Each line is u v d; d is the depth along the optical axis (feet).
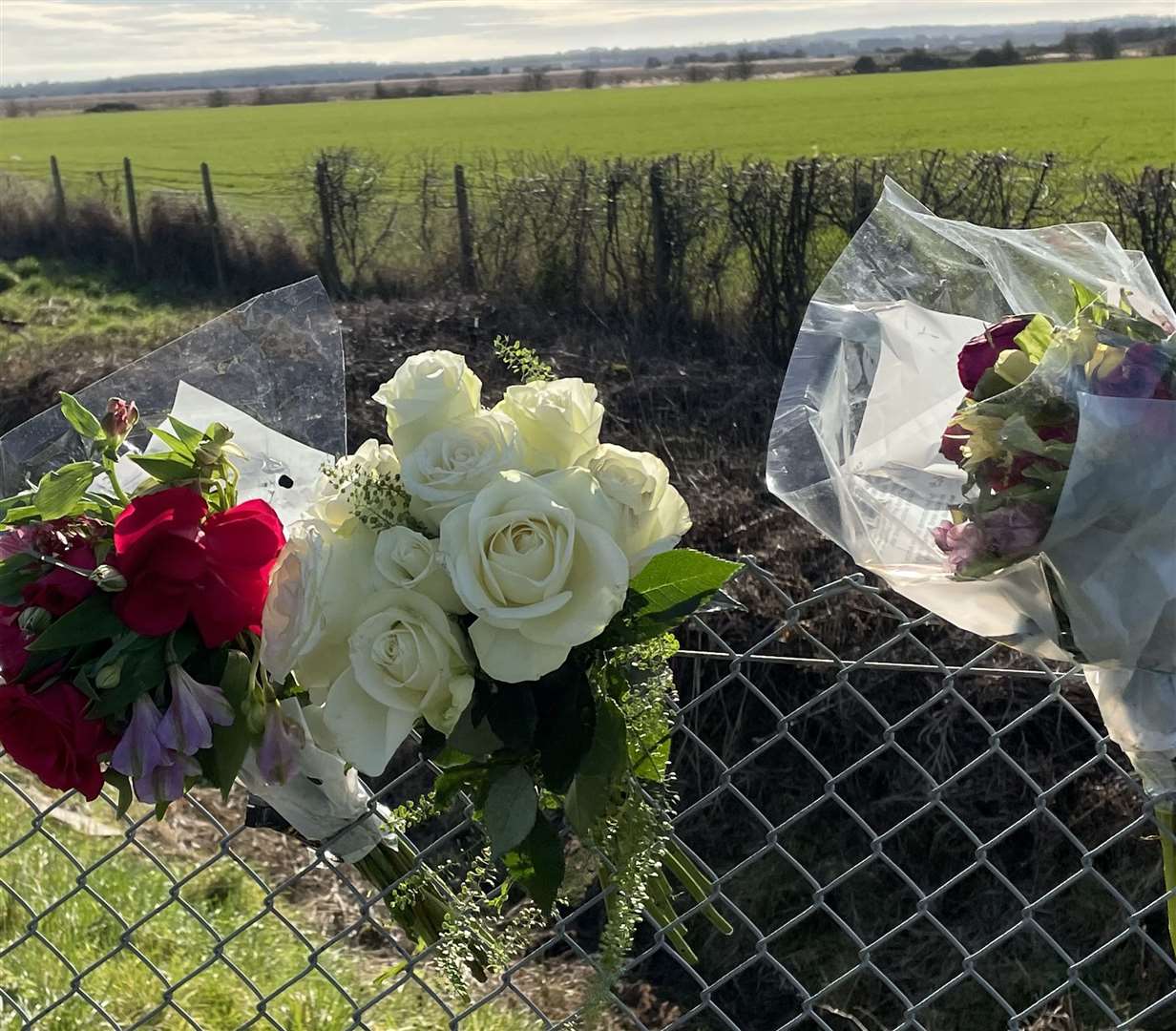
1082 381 4.03
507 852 4.05
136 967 9.95
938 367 4.76
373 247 38.93
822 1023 5.37
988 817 15.56
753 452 20.84
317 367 4.94
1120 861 14.93
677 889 9.26
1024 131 61.52
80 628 3.76
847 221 27.68
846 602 16.24
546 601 3.43
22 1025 6.15
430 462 3.68
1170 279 25.22
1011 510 4.07
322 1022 9.58
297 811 4.66
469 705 3.76
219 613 3.74
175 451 3.97
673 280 28.76
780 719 4.89
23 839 5.49
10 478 4.71
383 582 3.70
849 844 16.10
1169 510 3.91
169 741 3.79
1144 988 14.21
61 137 99.50
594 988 4.84
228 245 43.50
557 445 3.80
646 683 4.06
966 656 15.69
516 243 32.40
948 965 15.07
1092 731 4.76
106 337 37.27
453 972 4.74
